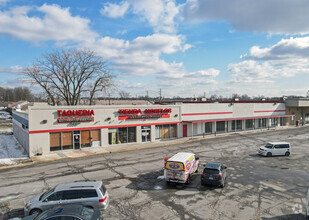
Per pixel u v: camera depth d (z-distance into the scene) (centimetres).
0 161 2120
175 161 1475
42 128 2381
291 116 5244
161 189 1444
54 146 2486
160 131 3312
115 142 2905
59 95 4216
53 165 2012
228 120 4003
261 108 4616
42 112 2380
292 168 1920
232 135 3766
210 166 1511
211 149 2703
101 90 4400
